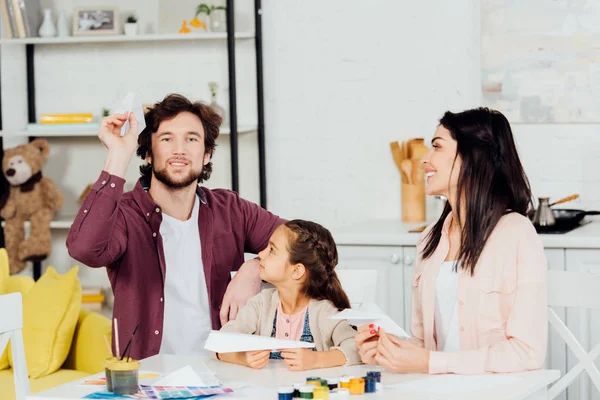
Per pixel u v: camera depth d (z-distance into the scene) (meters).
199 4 4.55
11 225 4.67
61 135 4.78
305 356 2.19
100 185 2.46
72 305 3.47
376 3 4.34
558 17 4.08
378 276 3.84
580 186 4.12
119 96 4.75
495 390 1.96
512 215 2.30
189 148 2.70
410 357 2.10
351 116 4.42
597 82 4.07
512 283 2.24
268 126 4.53
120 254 2.64
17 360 2.43
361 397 1.90
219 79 4.62
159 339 2.70
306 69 4.46
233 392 1.98
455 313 2.35
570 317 3.57
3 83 4.87
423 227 4.01
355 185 4.44
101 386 2.01
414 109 4.33
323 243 2.36
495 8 4.14
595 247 3.55
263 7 4.48
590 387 3.55
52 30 4.60
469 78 4.25
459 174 2.32
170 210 2.77
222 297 2.83
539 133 4.16
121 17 4.69
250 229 2.96
